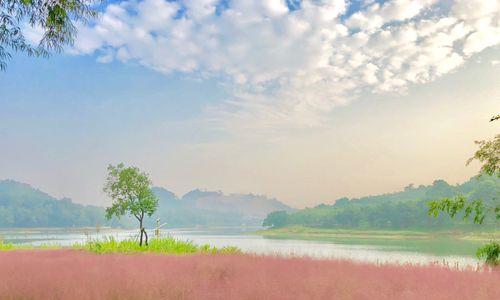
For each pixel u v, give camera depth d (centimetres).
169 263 1492
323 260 1620
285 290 874
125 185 3023
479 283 954
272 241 12756
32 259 1719
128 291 849
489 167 1532
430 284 980
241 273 1185
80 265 1423
